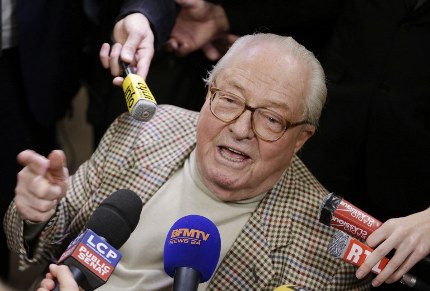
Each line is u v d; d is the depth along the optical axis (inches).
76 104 177.0
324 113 98.8
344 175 100.0
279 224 82.6
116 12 107.4
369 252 74.9
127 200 73.1
